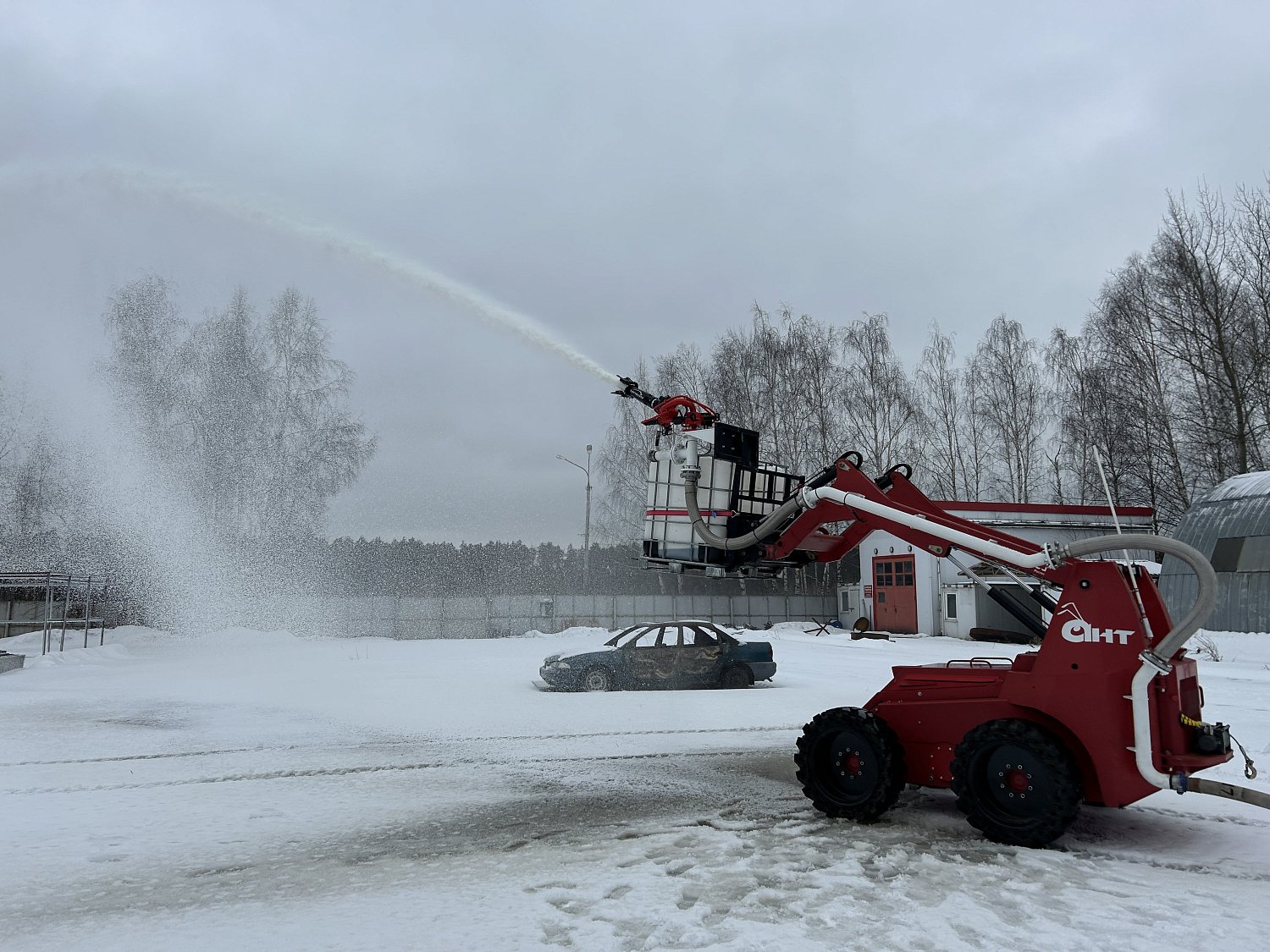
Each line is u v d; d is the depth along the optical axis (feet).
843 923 13.57
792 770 27.12
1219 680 50.29
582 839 19.11
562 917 13.91
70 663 69.87
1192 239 105.50
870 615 110.83
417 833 19.70
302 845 18.65
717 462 27.22
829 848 18.19
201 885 15.93
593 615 124.67
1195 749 17.78
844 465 23.80
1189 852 17.85
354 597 117.39
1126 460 114.52
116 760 28.78
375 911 14.34
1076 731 18.07
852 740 20.97
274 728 35.83
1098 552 18.25
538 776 26.22
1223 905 14.46
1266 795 15.85
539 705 42.80
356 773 26.71
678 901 14.69
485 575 127.54
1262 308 102.27
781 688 50.55
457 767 27.63
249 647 91.76
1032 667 19.33
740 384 128.36
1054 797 17.56
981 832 19.36
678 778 25.93
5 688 51.75
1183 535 74.13
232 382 104.06
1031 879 15.90
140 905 14.79
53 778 25.94
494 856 17.71
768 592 135.44
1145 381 112.06
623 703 43.37
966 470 129.18
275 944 12.91
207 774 26.45
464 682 54.08
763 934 13.08
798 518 24.62
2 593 95.71
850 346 126.93
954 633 96.32
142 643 91.40
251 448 104.58
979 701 19.81
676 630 51.01
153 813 21.58
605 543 138.10
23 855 17.99
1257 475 73.26
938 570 99.50
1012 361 128.16
